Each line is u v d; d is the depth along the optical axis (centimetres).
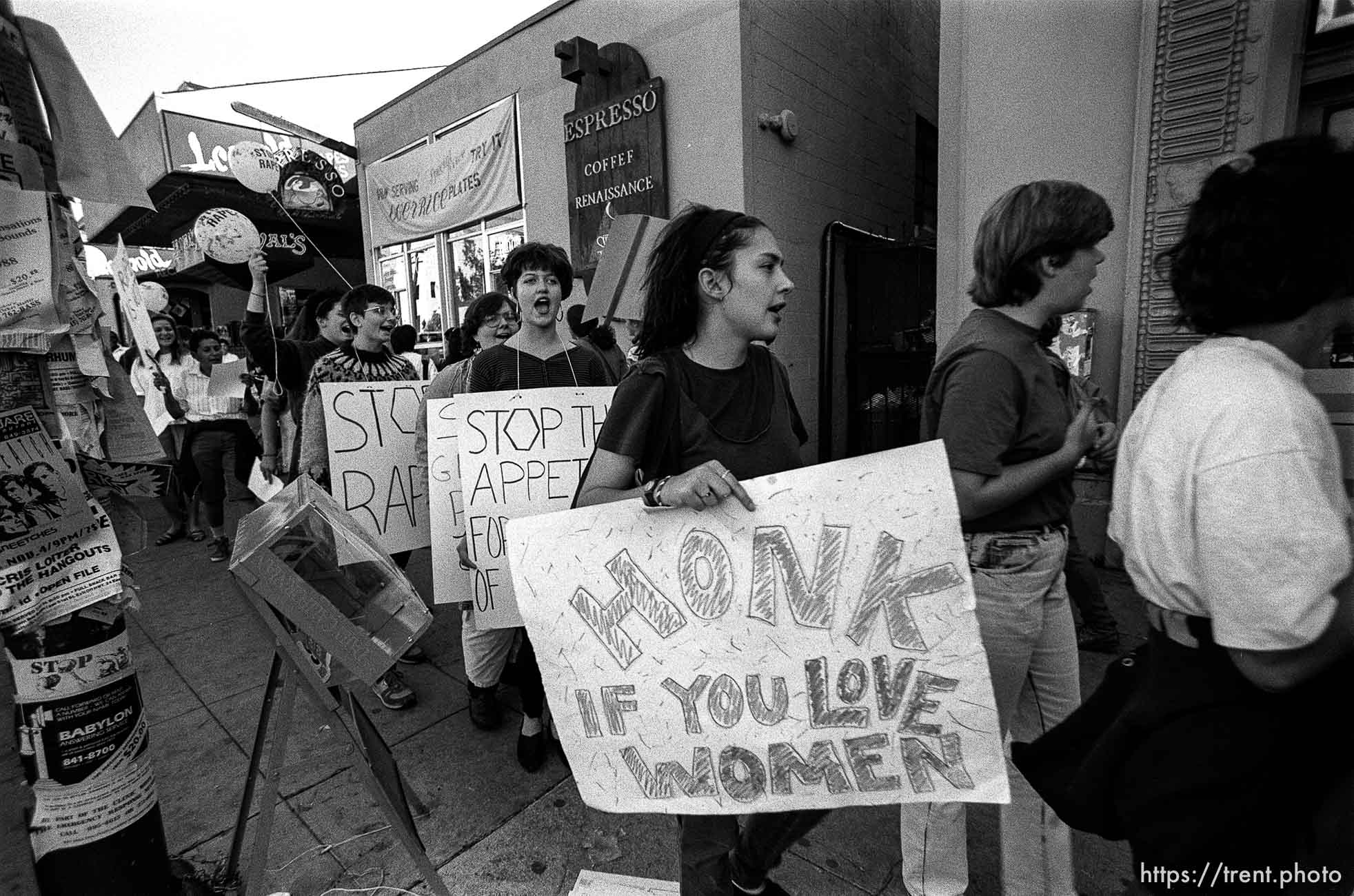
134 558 497
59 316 151
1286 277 89
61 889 155
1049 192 123
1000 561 133
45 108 159
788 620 121
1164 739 95
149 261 1172
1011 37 396
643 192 554
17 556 144
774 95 526
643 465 134
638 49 552
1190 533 90
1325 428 84
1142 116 353
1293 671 82
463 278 779
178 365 489
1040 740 122
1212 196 96
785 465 138
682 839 150
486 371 244
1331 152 89
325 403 258
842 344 603
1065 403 137
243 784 230
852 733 121
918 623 116
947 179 431
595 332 430
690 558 124
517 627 224
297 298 1105
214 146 852
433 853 196
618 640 128
